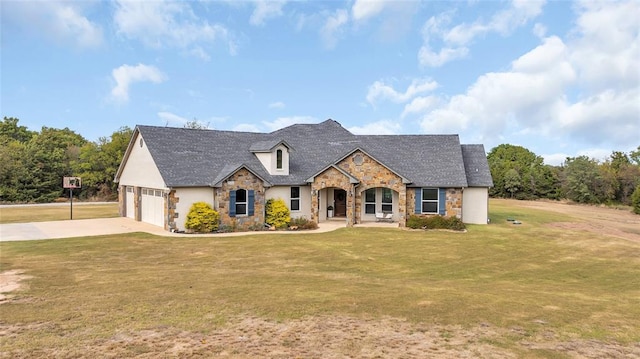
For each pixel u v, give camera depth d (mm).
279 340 6906
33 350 6426
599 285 12422
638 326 7883
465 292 10578
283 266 14172
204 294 9945
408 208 26172
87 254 15773
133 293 10039
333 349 6520
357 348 6562
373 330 7430
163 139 25094
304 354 6305
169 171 22625
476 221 27625
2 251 16156
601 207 49688
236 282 11391
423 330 7449
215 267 13836
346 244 18766
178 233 21578
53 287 10688
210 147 26422
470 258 16125
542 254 17156
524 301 9656
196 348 6535
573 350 6562
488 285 12008
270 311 8539
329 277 12477
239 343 6758
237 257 15672
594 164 53969
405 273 13539
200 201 22844
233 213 23188
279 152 26406
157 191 24312
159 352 6371
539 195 57844
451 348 6582
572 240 20828
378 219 27438
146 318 8055
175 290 10359
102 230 22250
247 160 26484
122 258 15180
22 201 43969
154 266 13859
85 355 6246
